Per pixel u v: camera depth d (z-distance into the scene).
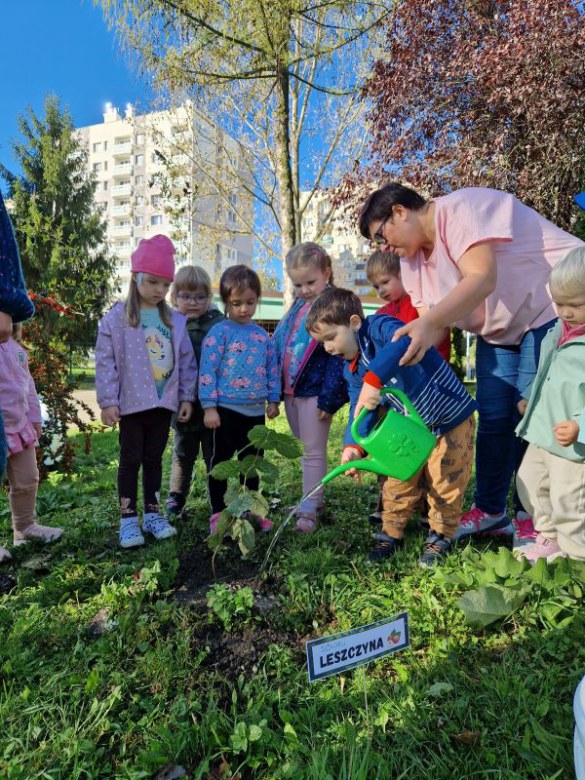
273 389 3.01
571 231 7.49
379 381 1.92
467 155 6.84
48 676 1.76
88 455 5.44
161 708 1.59
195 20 7.57
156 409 2.93
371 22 8.04
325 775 1.29
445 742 1.42
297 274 3.00
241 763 1.42
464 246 2.13
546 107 6.24
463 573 2.22
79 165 25.83
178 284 3.38
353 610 2.05
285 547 2.63
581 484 2.09
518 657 1.73
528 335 2.44
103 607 2.16
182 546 2.73
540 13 6.16
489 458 2.63
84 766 1.40
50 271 21.28
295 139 10.19
